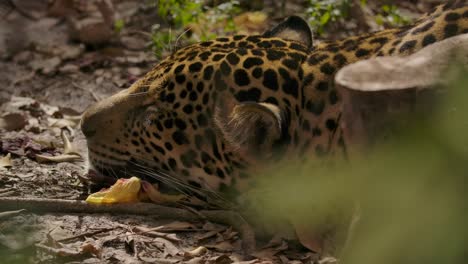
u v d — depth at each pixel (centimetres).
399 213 668
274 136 888
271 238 954
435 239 654
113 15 1689
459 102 621
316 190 912
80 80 1538
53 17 1747
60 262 879
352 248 700
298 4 1773
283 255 927
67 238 931
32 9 1762
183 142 964
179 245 946
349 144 693
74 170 1154
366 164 675
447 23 904
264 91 912
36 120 1348
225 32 1622
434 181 645
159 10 1639
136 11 1786
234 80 922
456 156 631
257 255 916
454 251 648
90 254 898
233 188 959
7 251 877
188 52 988
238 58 934
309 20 1616
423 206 655
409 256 668
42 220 972
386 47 920
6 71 1552
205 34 1551
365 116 657
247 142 903
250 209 963
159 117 971
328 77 911
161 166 998
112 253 911
